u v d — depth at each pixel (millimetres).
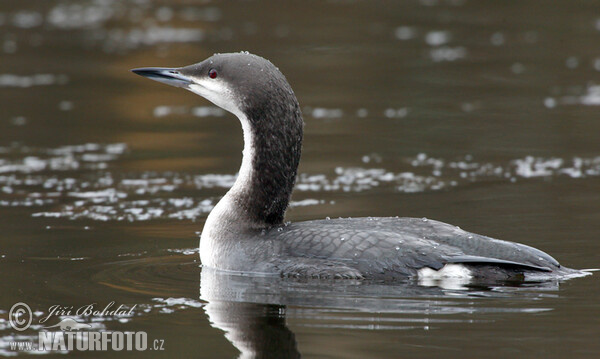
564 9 29094
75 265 9906
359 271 8867
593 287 8641
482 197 12977
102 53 24281
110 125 18047
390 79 21328
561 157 15305
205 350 7375
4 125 17781
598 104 18844
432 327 7707
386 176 14469
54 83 21312
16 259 10156
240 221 9961
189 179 14500
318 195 13398
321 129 17516
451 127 17484
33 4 31562
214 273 9539
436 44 24781
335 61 23062
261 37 25547
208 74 10383
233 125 18281
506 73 21672
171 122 18453
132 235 11352
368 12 29531
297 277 9102
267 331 7730
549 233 10859
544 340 7383
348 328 7750
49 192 13672
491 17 28250
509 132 17016
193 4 31516
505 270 8781
